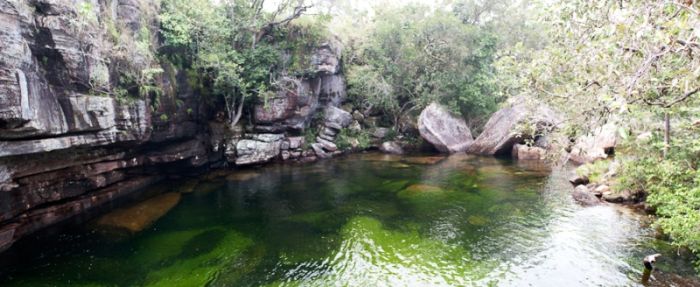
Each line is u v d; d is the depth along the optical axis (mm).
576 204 15922
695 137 12477
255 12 24328
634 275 9828
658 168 12766
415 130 35594
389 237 12984
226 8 23594
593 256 11023
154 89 16953
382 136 34688
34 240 12266
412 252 11750
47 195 13289
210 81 23766
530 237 12648
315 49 27562
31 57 10531
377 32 33906
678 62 6105
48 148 11430
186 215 15328
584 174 19156
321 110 31641
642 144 14484
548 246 11875
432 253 11648
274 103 25781
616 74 5961
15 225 11945
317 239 12922
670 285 9219
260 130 26297
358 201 17438
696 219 8297
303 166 26016
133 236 12930
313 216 15312
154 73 17406
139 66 15898
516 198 17250
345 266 10891
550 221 14016
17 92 9602
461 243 12344
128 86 15539
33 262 10867
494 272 10391
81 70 12641
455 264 10906
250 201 17453
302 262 11164
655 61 5668
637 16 5191
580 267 10461
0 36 9258
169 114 19016
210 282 9961
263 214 15586
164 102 18438
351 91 33906
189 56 21844
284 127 27406
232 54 22375
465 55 32406
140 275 10273
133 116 15539
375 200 17578
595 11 6551
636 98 6121
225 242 12570
